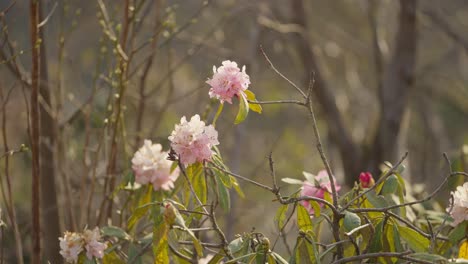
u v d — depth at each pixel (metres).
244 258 3.71
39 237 4.54
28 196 7.95
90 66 10.19
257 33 8.55
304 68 9.34
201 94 7.58
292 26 8.44
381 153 8.87
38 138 4.46
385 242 3.98
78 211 5.90
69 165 5.84
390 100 8.91
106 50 5.23
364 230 4.01
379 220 4.00
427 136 10.41
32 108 4.43
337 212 3.78
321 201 3.76
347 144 9.12
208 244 3.86
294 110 12.40
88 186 5.81
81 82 6.97
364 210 3.78
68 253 3.98
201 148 3.77
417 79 11.09
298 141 11.46
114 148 4.92
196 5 12.33
